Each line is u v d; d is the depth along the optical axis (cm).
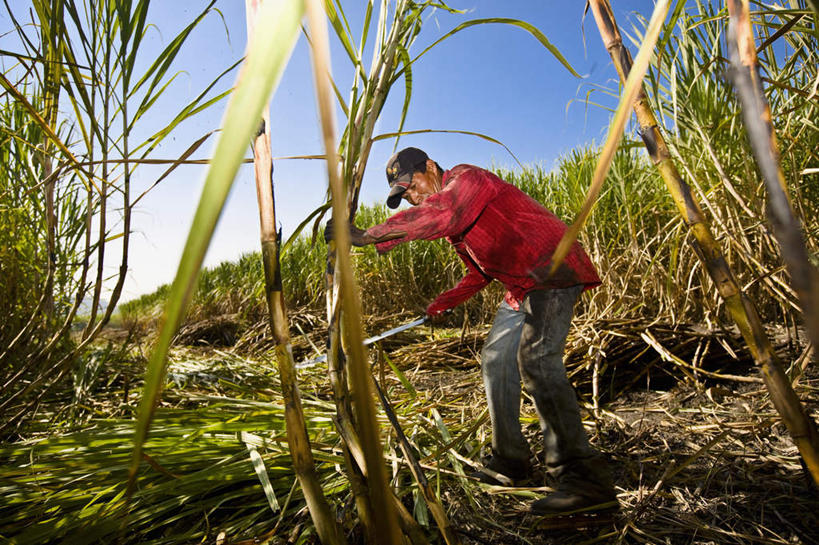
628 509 171
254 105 13
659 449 215
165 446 203
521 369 170
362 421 31
